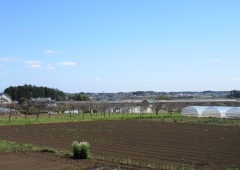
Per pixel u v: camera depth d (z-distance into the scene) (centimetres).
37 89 18525
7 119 7444
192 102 13550
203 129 5481
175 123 6731
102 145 3628
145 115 9400
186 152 3142
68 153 2941
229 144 3709
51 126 6006
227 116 8725
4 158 2764
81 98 16238
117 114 10306
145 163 2564
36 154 2966
